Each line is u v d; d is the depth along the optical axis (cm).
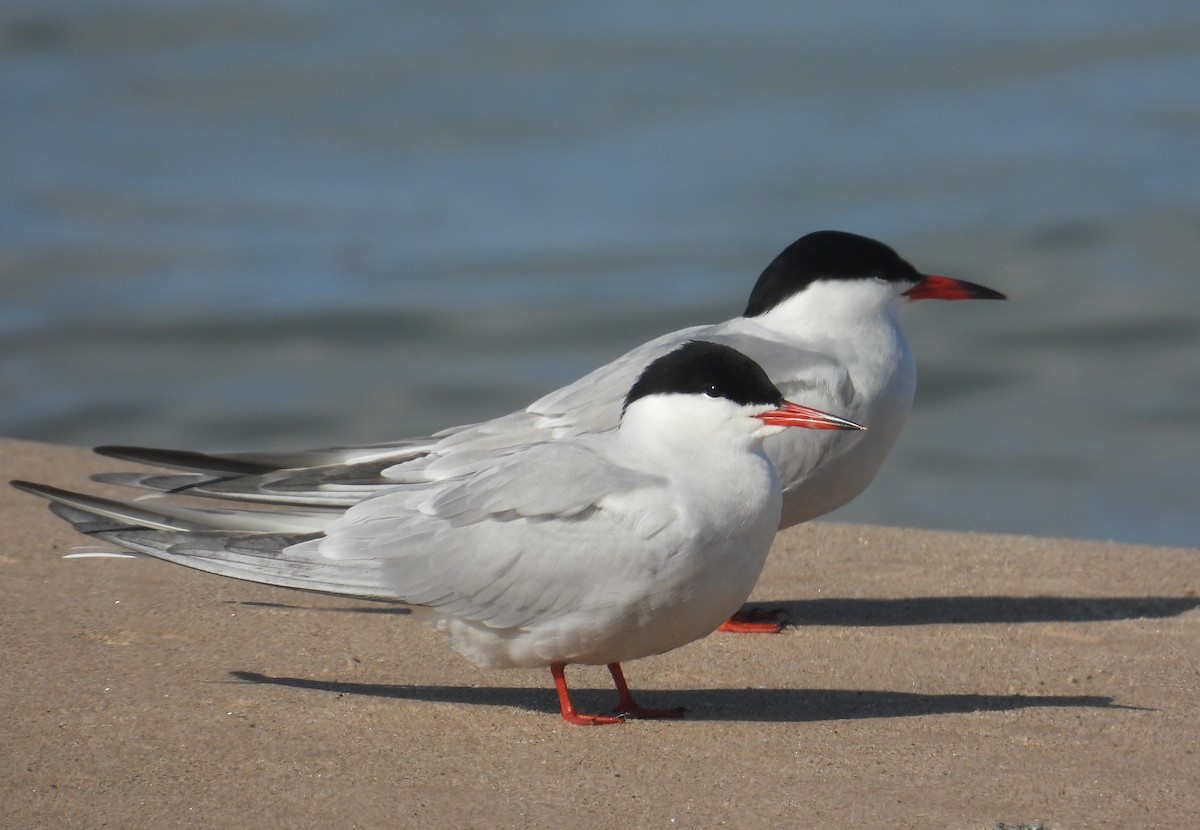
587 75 4272
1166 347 2502
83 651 855
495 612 759
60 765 698
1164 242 2867
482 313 2703
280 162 3669
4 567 1005
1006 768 713
